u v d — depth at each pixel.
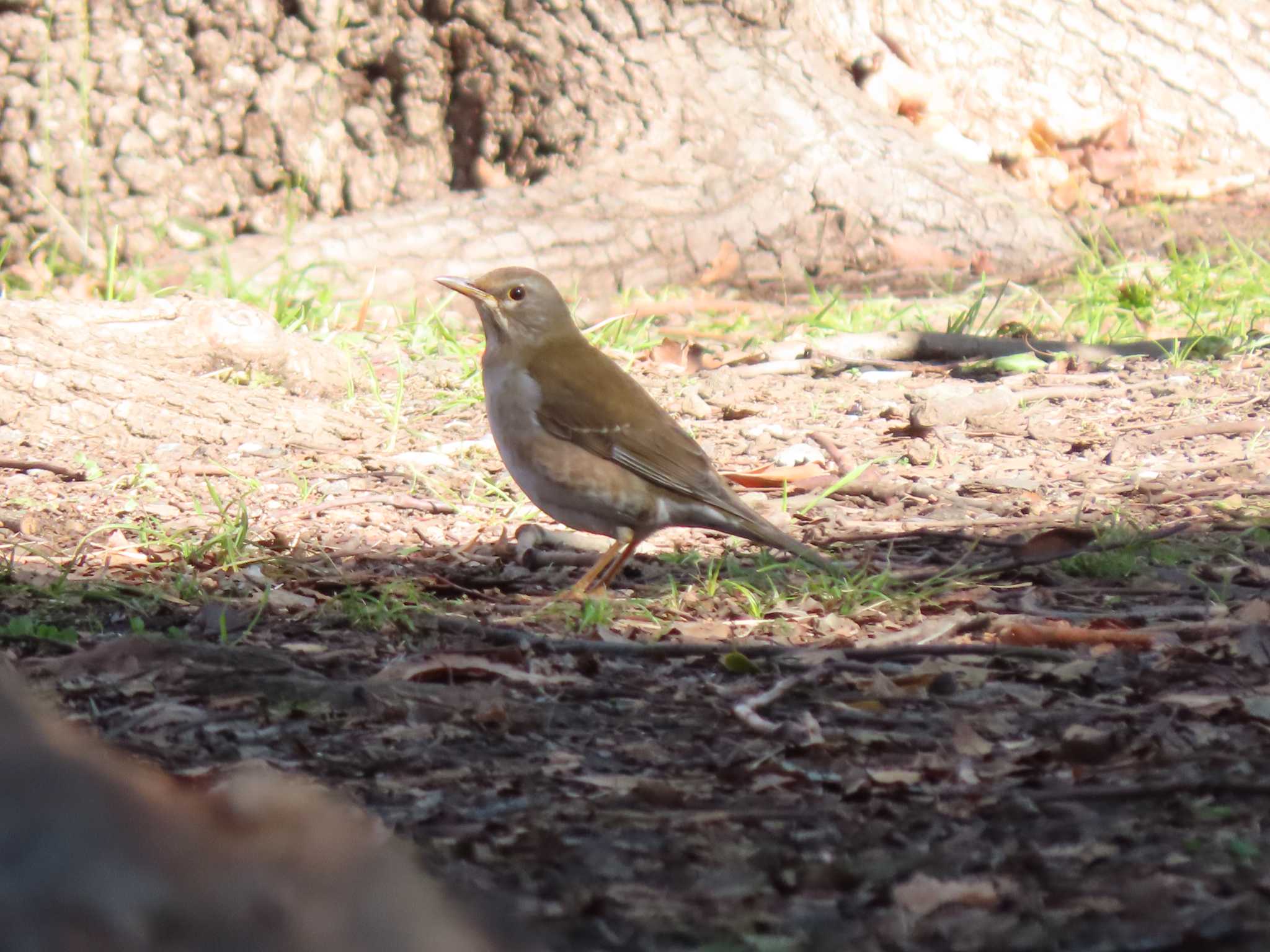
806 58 23.77
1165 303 19.28
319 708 7.14
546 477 9.76
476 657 7.72
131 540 10.47
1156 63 26.47
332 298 19.47
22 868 2.46
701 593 9.47
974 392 14.89
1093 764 6.34
